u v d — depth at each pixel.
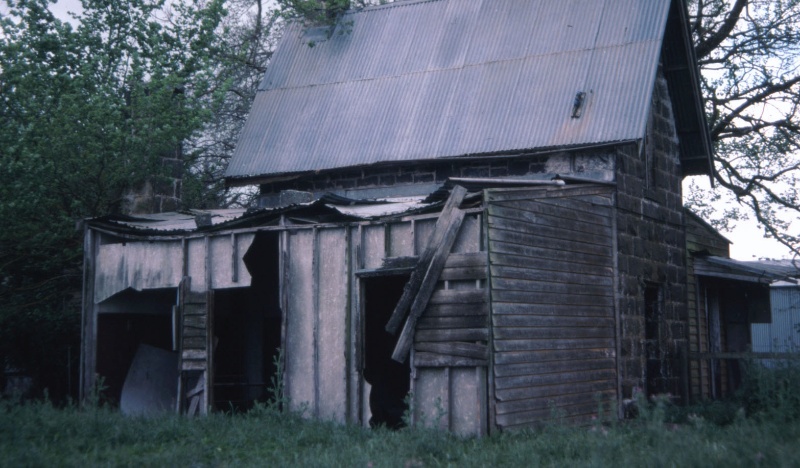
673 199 19.05
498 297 12.27
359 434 11.81
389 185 18.16
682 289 18.94
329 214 14.39
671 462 8.26
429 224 13.16
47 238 17.78
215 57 23.09
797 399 13.70
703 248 21.53
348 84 20.06
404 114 18.64
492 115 17.58
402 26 20.83
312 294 14.19
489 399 11.95
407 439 10.91
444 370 12.38
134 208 19.00
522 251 12.98
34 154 16.48
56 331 18.86
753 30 25.75
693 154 20.25
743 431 10.47
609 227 15.73
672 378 17.92
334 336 13.87
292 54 21.61
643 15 17.84
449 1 20.77
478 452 10.24
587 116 16.55
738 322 22.02
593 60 17.55
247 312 18.81
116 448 10.20
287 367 14.29
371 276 13.55
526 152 16.55
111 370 16.91
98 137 17.95
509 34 19.12
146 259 16.08
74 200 18.27
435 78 19.06
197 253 15.47
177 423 12.10
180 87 19.98
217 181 27.70
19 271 18.81
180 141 19.89
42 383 18.83
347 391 13.55
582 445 10.03
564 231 14.20
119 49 19.64
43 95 17.73
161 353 17.67
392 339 16.89
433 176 17.69
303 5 21.69
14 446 9.53
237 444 10.86
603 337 15.02
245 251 14.87
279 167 18.94
